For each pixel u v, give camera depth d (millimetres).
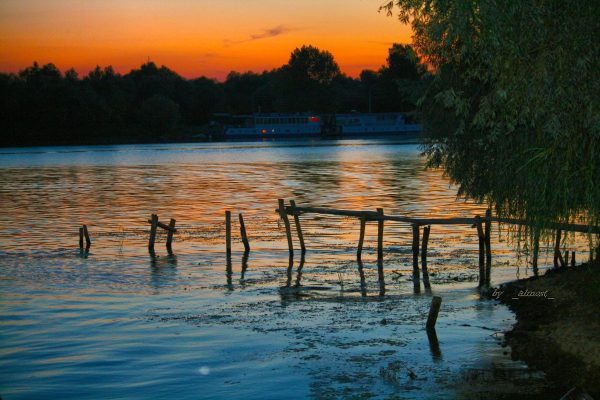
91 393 14977
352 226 41781
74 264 30391
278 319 20562
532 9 13422
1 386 15422
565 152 15125
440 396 14281
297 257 31656
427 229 28734
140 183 80438
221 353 17391
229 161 126375
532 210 17375
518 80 14047
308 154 145750
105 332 19438
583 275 21906
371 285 25312
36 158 149625
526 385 14727
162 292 24656
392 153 143500
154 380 15672
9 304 22906
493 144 20000
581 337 16953
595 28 13438
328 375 15672
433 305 18828
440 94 16859
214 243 36000
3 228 42750
